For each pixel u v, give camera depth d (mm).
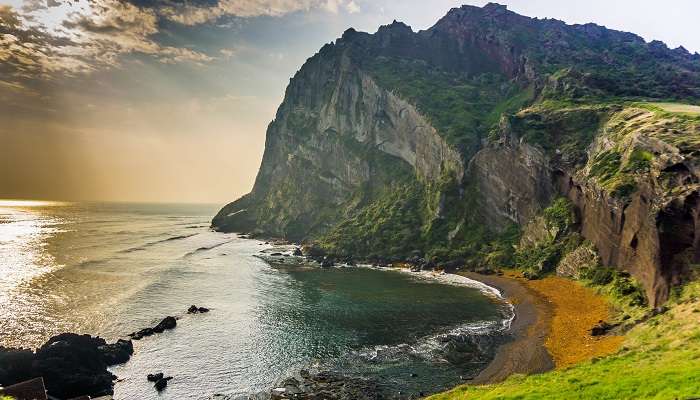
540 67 158250
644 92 120812
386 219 140375
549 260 91500
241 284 94688
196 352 54969
